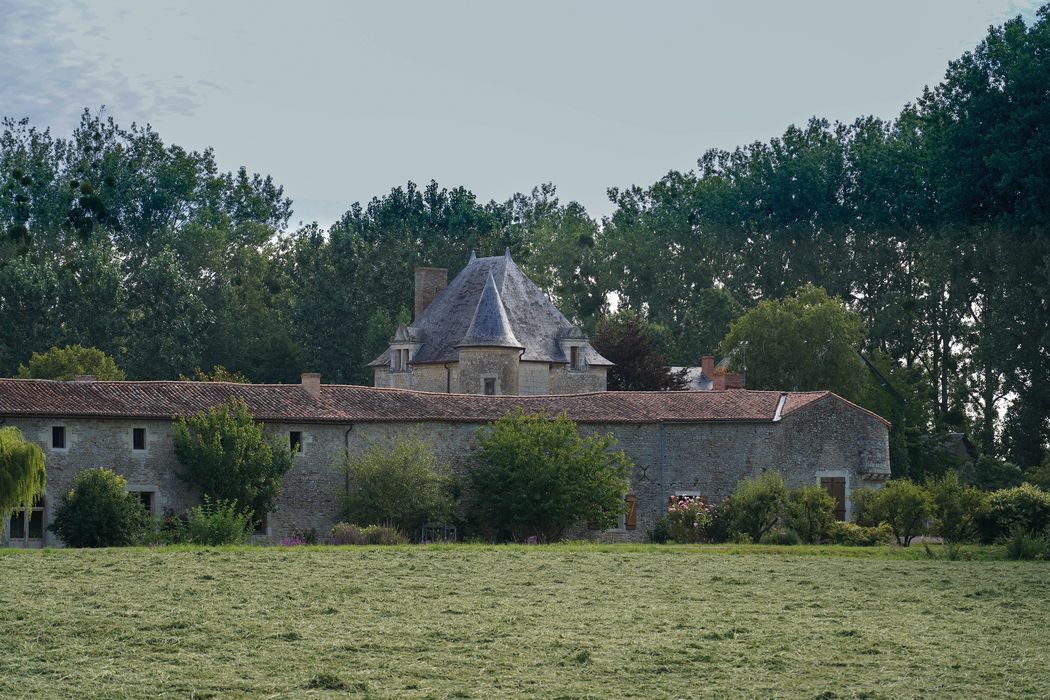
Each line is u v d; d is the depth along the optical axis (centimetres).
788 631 10462
